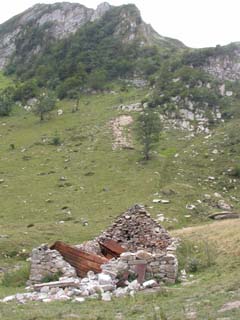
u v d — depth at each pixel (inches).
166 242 1229.7
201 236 1467.8
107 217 2554.1
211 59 6614.2
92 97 6077.8
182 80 5866.1
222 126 4872.0
